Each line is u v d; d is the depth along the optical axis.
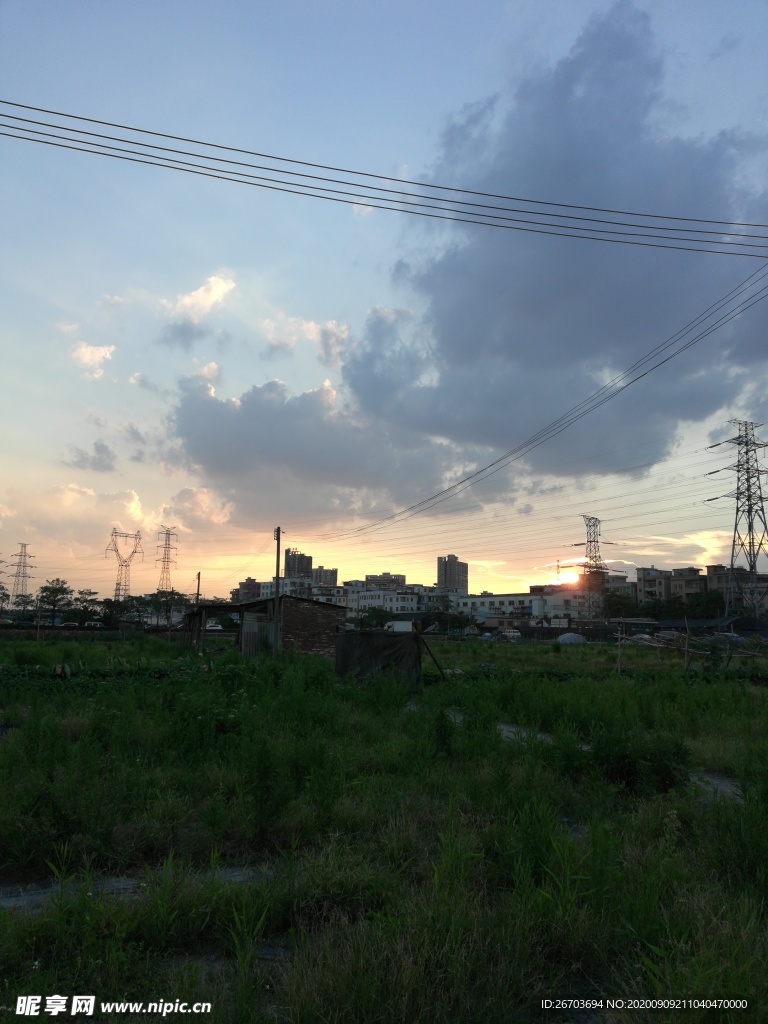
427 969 3.73
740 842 5.64
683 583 145.12
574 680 20.31
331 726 11.82
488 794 7.34
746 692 18.27
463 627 106.88
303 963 3.78
